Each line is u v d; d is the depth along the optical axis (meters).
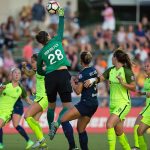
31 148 37.91
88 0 77.25
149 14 80.31
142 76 56.25
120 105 32.16
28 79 52.44
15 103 37.41
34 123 34.91
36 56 36.66
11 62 59.31
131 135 45.94
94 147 39.41
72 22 69.81
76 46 62.91
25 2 72.12
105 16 69.69
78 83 32.38
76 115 32.59
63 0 73.38
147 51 65.19
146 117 33.81
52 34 64.50
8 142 41.38
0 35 64.25
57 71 33.34
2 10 71.56
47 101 35.38
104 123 48.50
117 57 32.25
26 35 66.75
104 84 53.94
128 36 67.19
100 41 66.44
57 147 39.34
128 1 80.25
